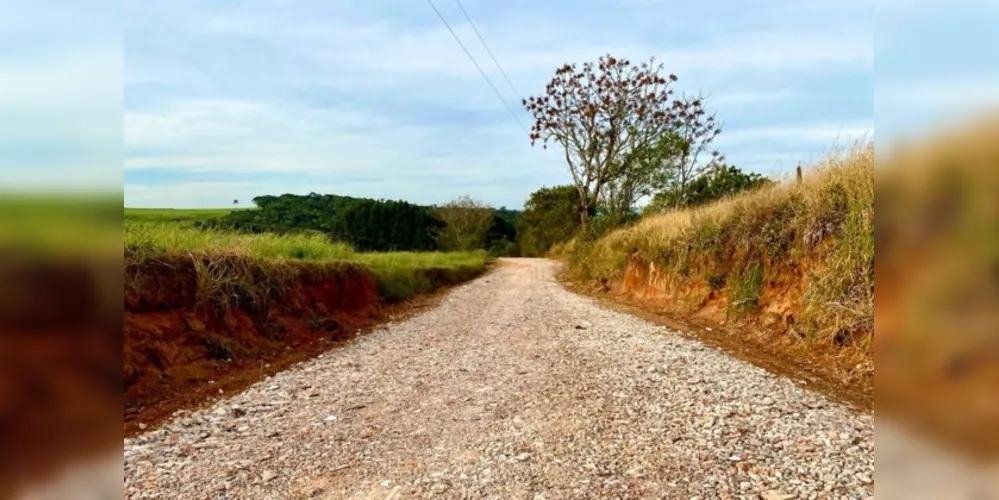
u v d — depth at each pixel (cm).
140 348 664
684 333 1046
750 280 1063
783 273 1001
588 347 907
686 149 2666
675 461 453
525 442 502
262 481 435
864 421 532
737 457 456
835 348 770
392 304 1543
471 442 507
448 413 592
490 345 950
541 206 5509
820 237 903
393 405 624
